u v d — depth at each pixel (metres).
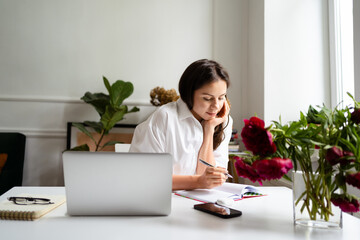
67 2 2.98
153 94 2.75
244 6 3.02
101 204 0.88
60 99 2.92
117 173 0.87
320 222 0.79
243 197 1.16
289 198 1.15
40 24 2.96
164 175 0.88
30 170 2.89
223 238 0.72
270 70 2.46
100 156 0.86
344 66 2.31
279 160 0.70
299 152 0.78
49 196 1.09
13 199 0.98
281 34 2.48
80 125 2.65
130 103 2.96
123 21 3.02
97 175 0.86
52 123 2.93
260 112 2.54
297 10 2.50
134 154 0.87
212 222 0.84
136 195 0.88
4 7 2.94
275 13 2.48
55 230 0.77
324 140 0.75
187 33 3.04
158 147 1.41
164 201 0.89
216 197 1.11
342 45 2.34
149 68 3.01
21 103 2.91
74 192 0.86
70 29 2.98
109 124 2.63
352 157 0.68
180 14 3.04
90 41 2.99
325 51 2.48
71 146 2.87
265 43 2.46
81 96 2.96
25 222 0.83
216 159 1.66
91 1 3.00
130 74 3.00
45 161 2.90
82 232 0.75
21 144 2.76
